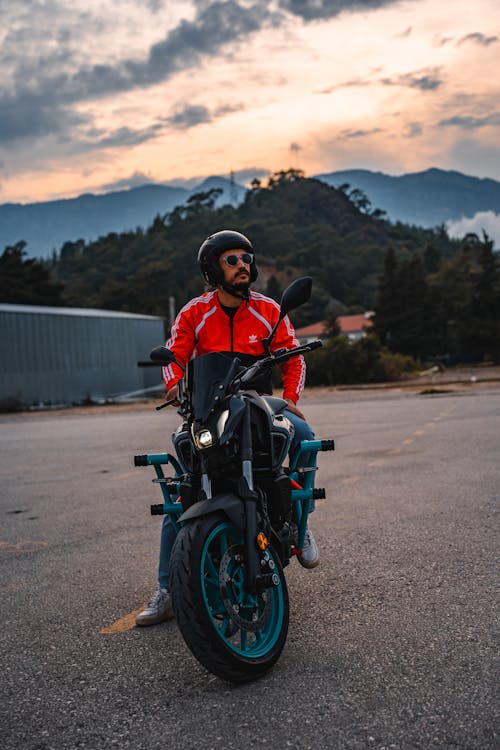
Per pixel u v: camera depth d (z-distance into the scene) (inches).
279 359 141.9
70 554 228.2
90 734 112.0
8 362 1502.2
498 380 1354.6
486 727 105.5
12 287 3609.7
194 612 121.6
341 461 391.9
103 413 1119.0
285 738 105.9
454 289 4490.7
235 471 135.7
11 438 686.5
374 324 3666.3
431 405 786.8
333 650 138.3
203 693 123.4
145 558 216.5
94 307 5123.0
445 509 257.8
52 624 164.9
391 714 111.0
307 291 148.6
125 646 148.5
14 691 129.7
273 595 136.6
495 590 167.3
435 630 144.8
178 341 157.8
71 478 393.4
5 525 279.7
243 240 153.7
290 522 150.6
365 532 230.1
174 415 940.6
